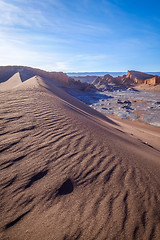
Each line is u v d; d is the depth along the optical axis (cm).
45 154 188
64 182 148
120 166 192
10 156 173
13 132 229
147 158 256
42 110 364
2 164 158
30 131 242
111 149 238
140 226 112
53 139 230
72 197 133
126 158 220
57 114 359
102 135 303
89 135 274
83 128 306
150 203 137
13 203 119
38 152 189
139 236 105
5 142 198
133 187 156
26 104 393
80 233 102
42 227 103
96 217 116
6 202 119
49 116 331
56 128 273
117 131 491
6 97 454
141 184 163
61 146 213
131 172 183
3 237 94
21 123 265
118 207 128
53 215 113
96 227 107
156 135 804
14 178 143
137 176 177
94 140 256
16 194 127
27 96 500
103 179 162
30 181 143
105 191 145
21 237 95
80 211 119
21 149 189
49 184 142
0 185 134
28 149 192
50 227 103
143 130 919
